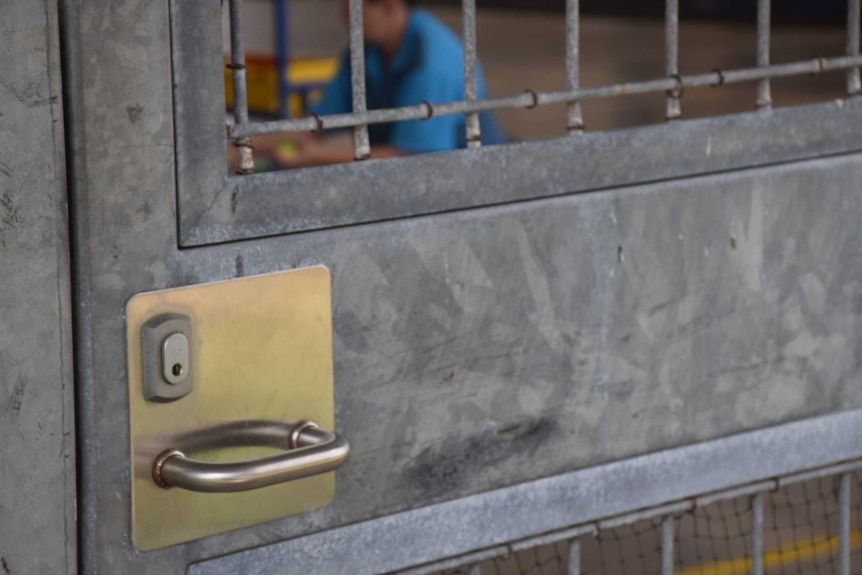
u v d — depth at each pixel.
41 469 1.21
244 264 1.28
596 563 4.59
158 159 1.21
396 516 1.43
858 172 1.72
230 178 1.26
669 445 1.63
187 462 1.22
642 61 18.05
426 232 1.39
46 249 1.17
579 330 1.52
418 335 1.41
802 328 1.71
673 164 1.56
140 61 1.19
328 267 1.34
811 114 1.67
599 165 1.51
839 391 1.77
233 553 1.33
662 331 1.59
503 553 1.52
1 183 1.14
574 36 1.47
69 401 1.21
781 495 5.27
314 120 1.31
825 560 4.71
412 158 1.38
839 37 20.28
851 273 1.75
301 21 17.64
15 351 1.17
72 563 1.24
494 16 23.59
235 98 1.27
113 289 1.21
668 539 1.68
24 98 1.14
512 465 1.50
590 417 1.55
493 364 1.47
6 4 1.12
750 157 1.63
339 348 1.36
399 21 5.35
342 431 1.38
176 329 1.24
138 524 1.26
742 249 1.63
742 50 19.19
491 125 5.48
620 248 1.53
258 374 1.30
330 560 1.40
